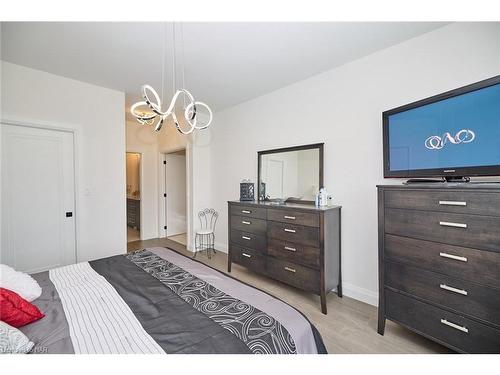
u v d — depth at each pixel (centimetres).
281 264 254
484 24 170
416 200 157
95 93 305
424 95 197
